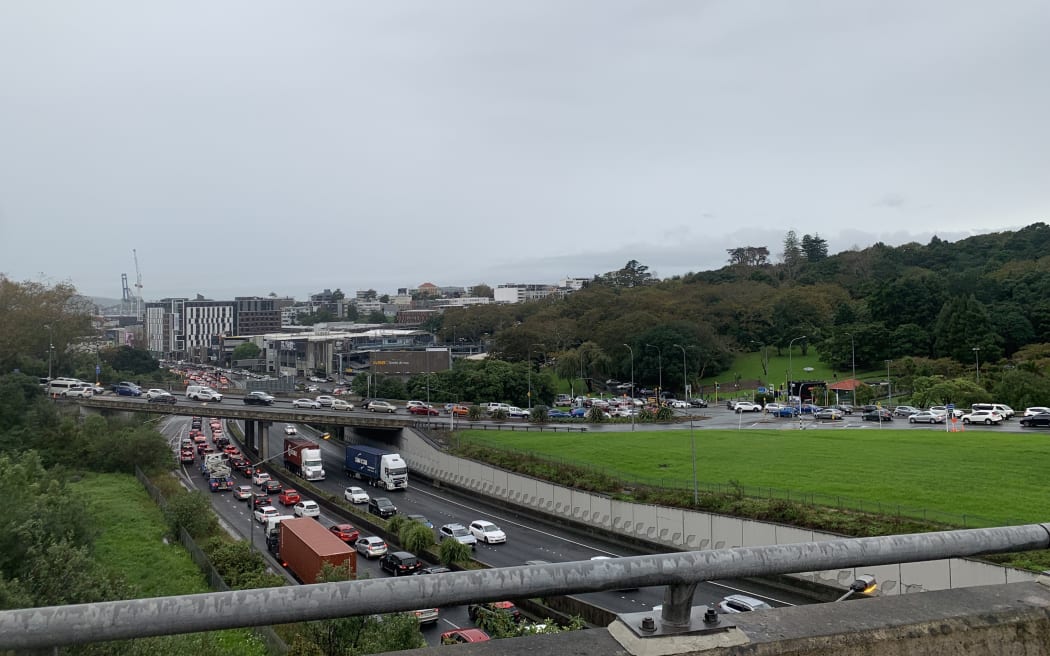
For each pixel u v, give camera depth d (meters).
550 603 30.09
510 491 50.81
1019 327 89.81
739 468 43.50
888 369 86.56
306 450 62.78
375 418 68.62
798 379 98.75
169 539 39.22
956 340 89.38
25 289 99.62
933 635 3.25
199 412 72.44
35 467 42.62
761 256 184.88
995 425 57.72
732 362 112.88
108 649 12.77
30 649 2.54
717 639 3.04
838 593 29.53
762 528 33.97
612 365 103.88
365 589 2.79
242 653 20.19
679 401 89.62
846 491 36.22
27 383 67.31
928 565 27.28
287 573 35.81
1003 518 29.91
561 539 42.84
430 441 63.12
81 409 78.25
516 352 110.06
